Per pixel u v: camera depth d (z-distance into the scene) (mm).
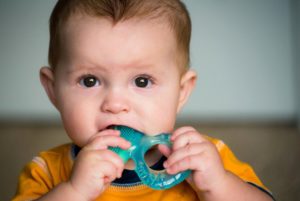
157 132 1000
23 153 2275
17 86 3217
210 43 3232
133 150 924
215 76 3240
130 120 974
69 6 1034
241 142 2510
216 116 3225
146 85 1001
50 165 1134
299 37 3072
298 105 3094
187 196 1054
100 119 978
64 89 1019
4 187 1837
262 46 3209
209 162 919
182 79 1111
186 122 3096
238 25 3217
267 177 1921
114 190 1026
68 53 1008
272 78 3201
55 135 2643
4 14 3189
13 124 3014
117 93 975
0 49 3199
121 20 981
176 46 1050
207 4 3213
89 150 905
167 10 1042
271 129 2891
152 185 915
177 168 906
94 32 981
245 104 3238
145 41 985
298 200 1687
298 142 2500
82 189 892
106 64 974
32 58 3213
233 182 969
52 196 906
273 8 3195
